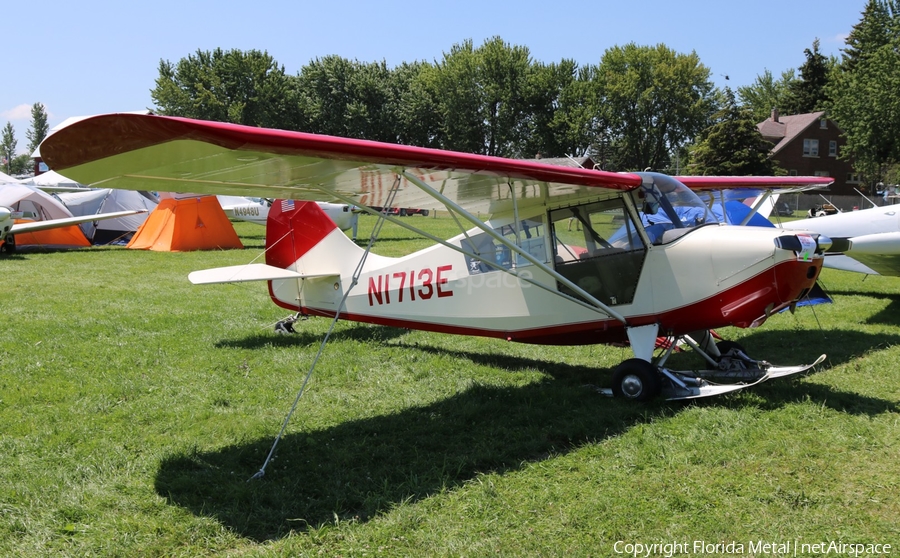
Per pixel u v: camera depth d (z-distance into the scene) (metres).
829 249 5.02
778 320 8.45
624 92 56.91
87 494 3.41
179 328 7.59
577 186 4.96
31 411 4.70
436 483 3.55
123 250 17.05
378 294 6.78
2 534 3.02
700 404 4.86
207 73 58.44
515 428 4.42
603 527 3.05
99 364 5.93
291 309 7.49
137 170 3.44
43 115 114.69
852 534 2.94
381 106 60.62
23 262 14.01
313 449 4.05
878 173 47.66
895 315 8.55
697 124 58.06
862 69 45.19
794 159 51.59
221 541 2.99
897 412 4.59
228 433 4.35
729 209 10.26
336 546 2.94
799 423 4.34
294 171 3.81
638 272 5.26
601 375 5.92
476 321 6.14
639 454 3.88
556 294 5.45
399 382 5.62
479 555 2.83
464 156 4.11
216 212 17.72
